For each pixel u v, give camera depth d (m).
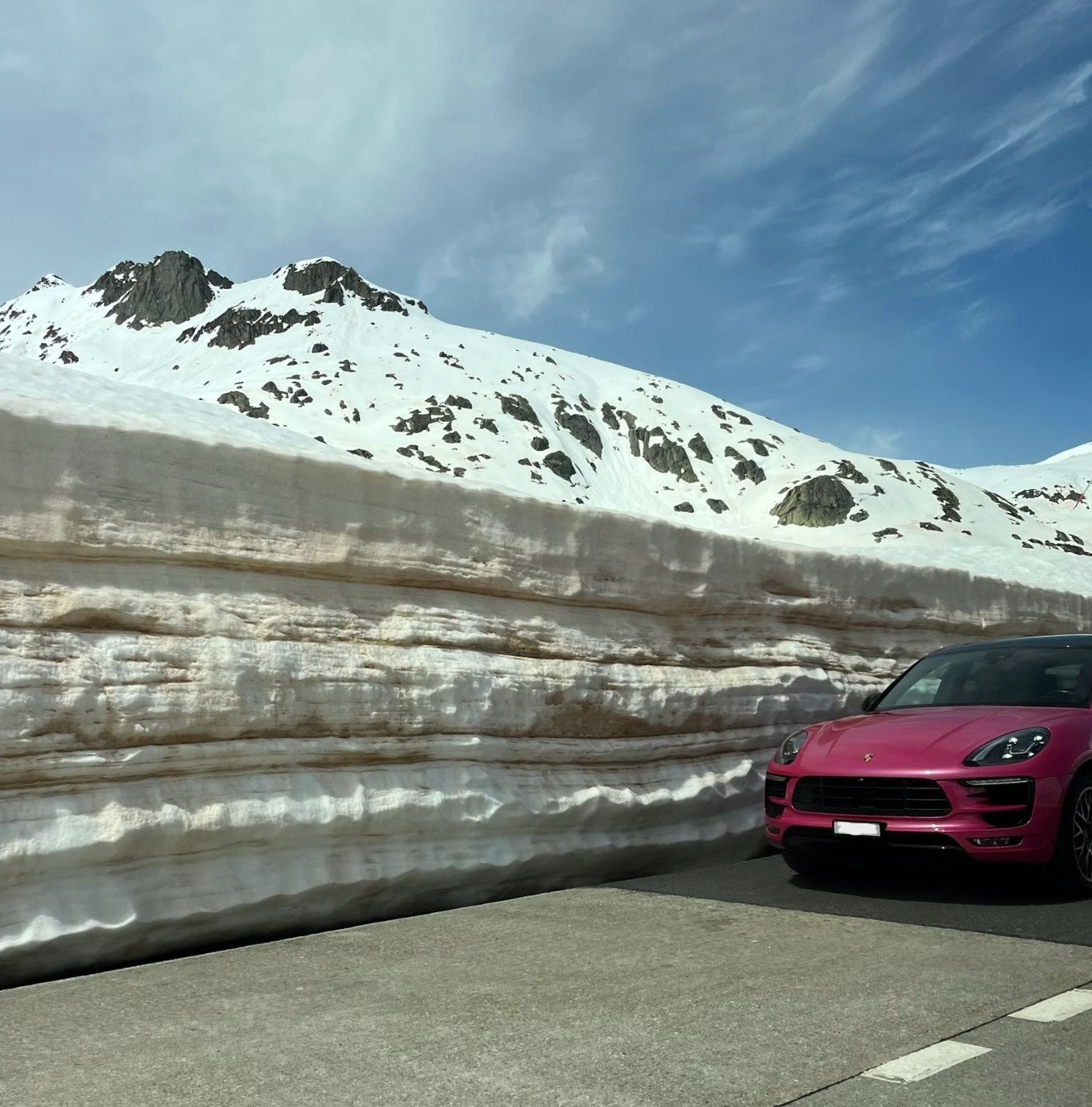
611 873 6.50
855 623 8.99
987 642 7.53
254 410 158.62
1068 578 17.38
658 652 7.08
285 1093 2.88
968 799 5.43
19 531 4.46
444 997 3.81
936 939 4.61
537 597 6.46
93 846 4.29
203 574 5.04
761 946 4.53
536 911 5.43
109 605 4.64
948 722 6.05
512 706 6.03
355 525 5.58
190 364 197.25
